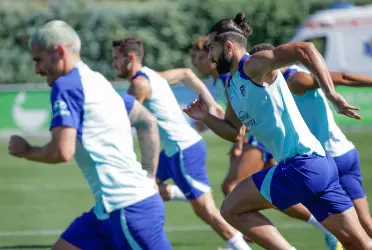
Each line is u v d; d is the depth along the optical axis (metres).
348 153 18.52
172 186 22.05
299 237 23.45
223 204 15.91
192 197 20.86
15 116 52.78
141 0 75.94
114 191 13.09
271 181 15.34
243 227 15.73
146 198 13.21
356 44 57.81
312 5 67.94
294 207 18.77
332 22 58.31
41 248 22.39
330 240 19.02
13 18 66.00
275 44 67.44
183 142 21.05
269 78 15.02
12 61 65.88
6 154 47.25
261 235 15.61
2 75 65.69
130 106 14.11
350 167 18.56
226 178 22.83
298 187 15.21
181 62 67.12
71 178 37.66
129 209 13.09
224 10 67.00
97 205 13.30
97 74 13.45
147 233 13.20
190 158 20.97
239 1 67.31
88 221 13.38
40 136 52.75
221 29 15.36
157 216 13.31
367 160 40.66
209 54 15.66
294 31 67.12
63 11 66.38
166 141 21.25
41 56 13.09
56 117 12.70
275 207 15.71
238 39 15.32
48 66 13.12
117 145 13.12
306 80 17.73
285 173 15.22
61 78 12.95
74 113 12.79
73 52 13.21
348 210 15.47
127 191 13.12
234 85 15.41
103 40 66.38
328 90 13.98
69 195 32.50
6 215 28.00
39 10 66.75
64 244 13.37
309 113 18.31
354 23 58.09
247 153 22.48
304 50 14.05
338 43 57.97
